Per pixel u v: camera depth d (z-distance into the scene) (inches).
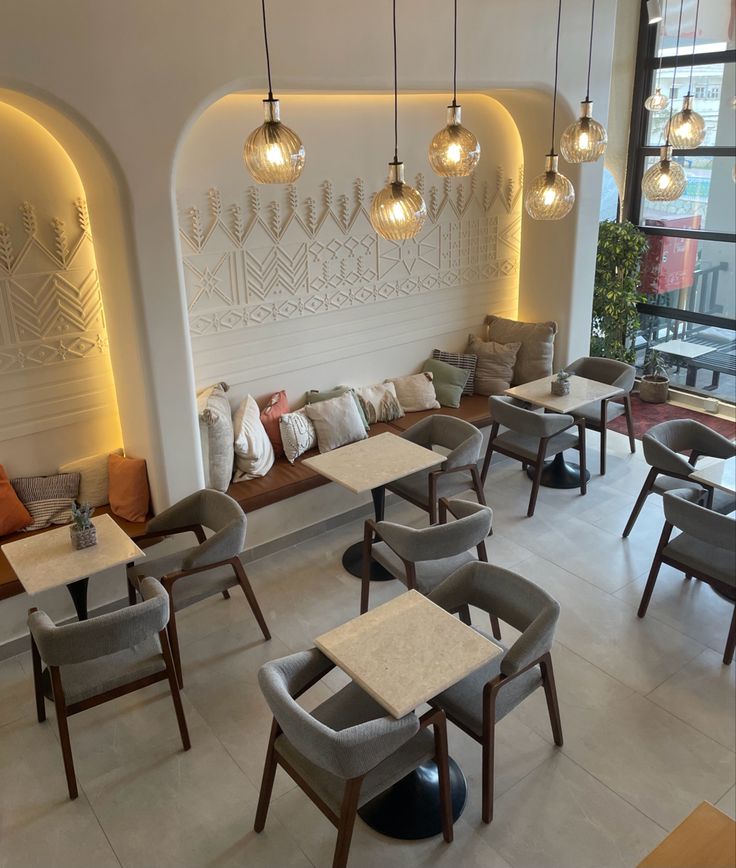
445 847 115.1
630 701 143.3
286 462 208.7
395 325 239.5
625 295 276.8
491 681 113.0
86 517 144.6
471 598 132.4
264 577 187.9
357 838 117.2
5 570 159.8
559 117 228.5
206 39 150.3
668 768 128.3
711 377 282.8
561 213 147.1
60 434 180.2
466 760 130.9
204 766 132.0
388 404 233.6
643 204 285.7
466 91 203.5
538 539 201.5
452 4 184.5
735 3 240.1
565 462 241.1
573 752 131.7
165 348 164.7
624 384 230.5
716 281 271.1
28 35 130.3
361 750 95.8
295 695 112.9
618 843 115.2
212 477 188.9
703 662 153.5
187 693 149.0
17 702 148.6
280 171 113.0
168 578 146.0
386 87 179.3
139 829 120.4
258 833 118.8
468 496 224.8
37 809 124.6
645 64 269.1
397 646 112.8
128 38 141.0
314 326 219.1
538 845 115.2
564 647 158.6
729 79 249.4
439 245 241.8
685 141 182.9
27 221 162.4
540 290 258.5
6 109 153.8
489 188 248.4
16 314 166.6
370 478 168.4
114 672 127.0
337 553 198.4
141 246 154.3
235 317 201.8
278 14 157.8
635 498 221.9
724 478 164.7
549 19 208.2
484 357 254.7
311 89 168.4
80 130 142.9
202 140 183.2
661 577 183.3
